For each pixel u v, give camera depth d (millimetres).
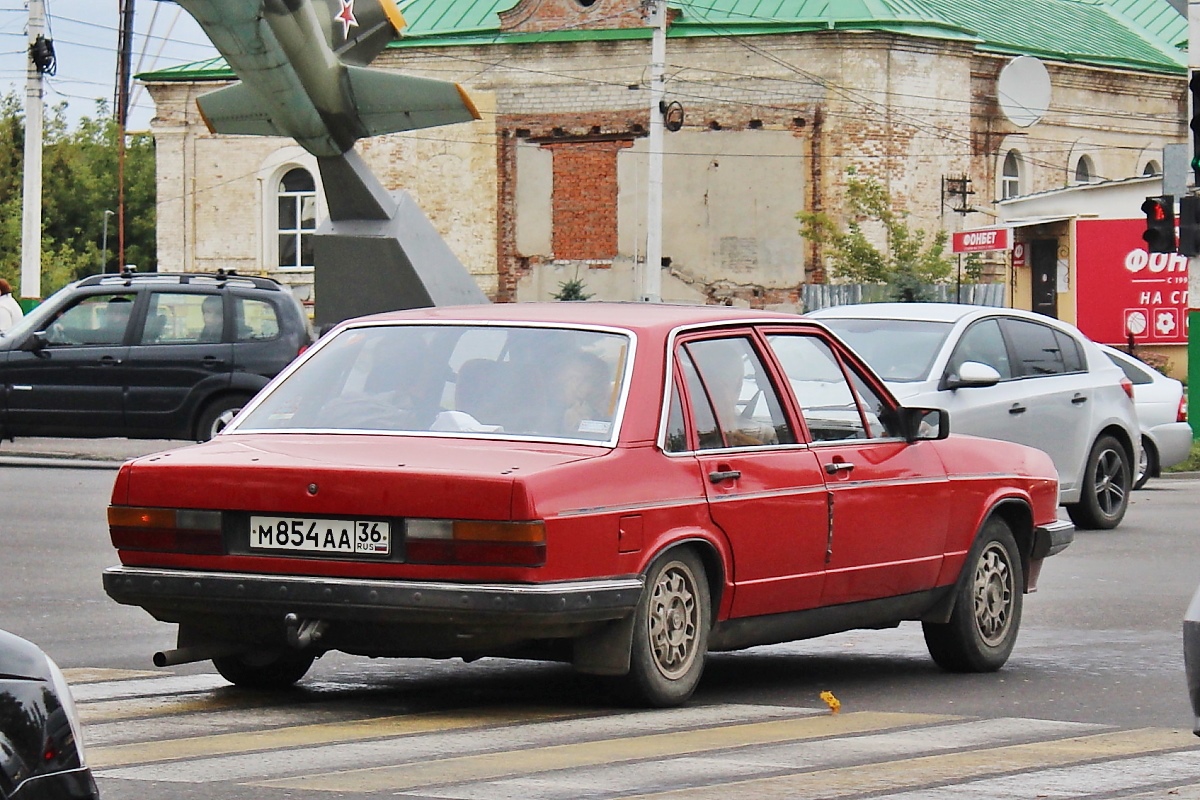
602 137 68312
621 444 11703
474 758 10328
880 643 16031
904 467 13727
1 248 119250
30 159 48750
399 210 44094
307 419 12414
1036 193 64875
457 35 70000
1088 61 73188
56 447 37688
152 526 11742
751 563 12398
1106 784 9805
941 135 66938
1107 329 62844
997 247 60719
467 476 11023
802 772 10016
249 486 11484
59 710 6617
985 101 68750
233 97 42875
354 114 42438
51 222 137500
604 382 12062
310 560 11336
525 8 68938
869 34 64812
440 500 11039
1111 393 25688
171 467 11750
